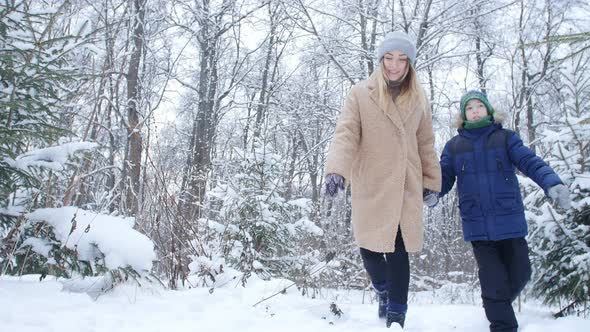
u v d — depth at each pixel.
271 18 16.12
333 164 2.52
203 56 16.23
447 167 2.94
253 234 4.81
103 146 3.45
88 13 9.16
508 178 2.71
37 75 2.60
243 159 5.03
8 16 2.54
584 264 2.98
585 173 3.13
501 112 2.84
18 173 2.65
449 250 10.59
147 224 4.11
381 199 2.64
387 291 2.62
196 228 4.48
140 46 11.08
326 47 12.66
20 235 2.75
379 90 2.73
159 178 4.11
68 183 3.61
